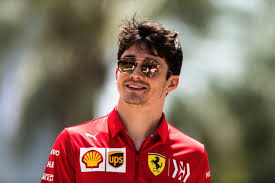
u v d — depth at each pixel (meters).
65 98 36.19
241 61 37.78
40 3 35.16
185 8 37.62
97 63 36.66
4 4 35.72
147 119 9.15
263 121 36.91
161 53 9.05
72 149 8.78
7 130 37.00
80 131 9.04
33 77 36.12
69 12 35.31
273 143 37.59
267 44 38.97
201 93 35.00
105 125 9.23
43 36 36.16
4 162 37.12
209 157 34.66
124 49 9.14
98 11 35.50
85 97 36.38
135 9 35.69
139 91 8.87
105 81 37.19
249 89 36.94
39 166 37.25
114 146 8.95
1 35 35.62
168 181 9.09
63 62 36.41
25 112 36.19
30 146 36.75
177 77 9.67
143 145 9.10
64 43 35.94
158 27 9.09
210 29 37.94
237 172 37.22
